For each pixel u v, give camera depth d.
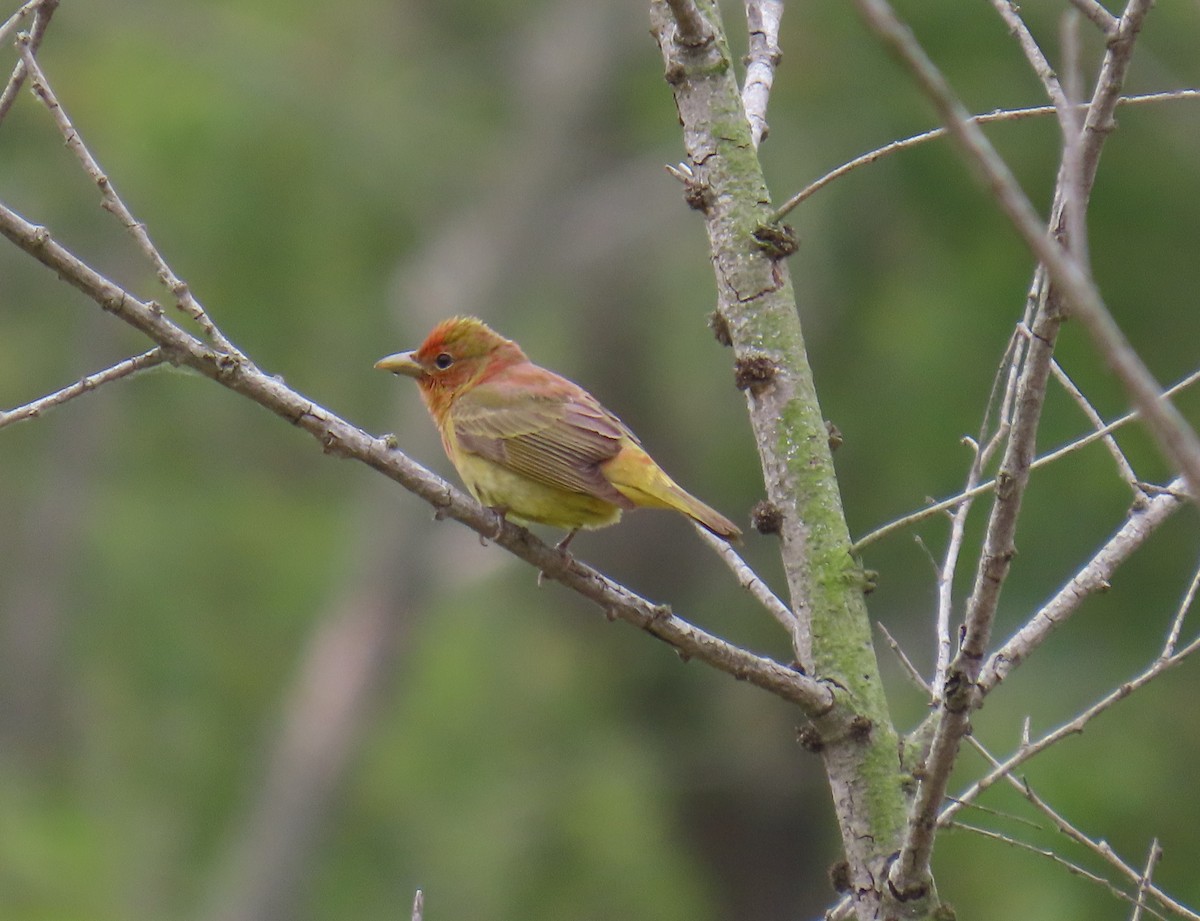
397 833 17.83
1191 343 14.83
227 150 16.45
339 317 17.83
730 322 6.25
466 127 19.16
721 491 18.33
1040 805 5.51
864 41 15.62
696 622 18.12
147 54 16.88
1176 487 5.70
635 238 19.25
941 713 4.98
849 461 16.05
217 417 18.97
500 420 7.54
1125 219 14.93
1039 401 4.63
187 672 17.86
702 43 6.42
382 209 17.50
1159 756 14.11
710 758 19.45
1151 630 14.73
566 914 17.67
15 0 17.12
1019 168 14.71
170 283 5.45
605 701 19.34
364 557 18.56
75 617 18.08
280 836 17.56
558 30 19.69
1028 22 14.59
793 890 20.25
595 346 19.95
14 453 18.62
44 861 15.16
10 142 17.61
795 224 16.08
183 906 16.91
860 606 5.90
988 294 15.21
